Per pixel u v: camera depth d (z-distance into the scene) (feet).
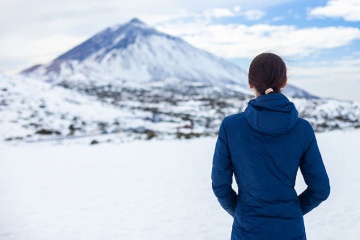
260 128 6.66
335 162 36.73
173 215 21.16
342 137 62.64
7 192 27.91
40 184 30.94
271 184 6.72
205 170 35.94
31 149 59.11
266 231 6.66
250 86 7.04
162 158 45.34
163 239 17.47
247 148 6.82
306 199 7.13
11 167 40.27
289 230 6.65
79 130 107.14
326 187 6.82
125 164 41.29
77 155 50.62
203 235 17.87
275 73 6.56
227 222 19.66
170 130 116.37
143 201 24.45
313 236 17.04
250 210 6.88
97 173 35.91
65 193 27.43
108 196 26.16
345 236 16.84
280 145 6.70
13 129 104.12
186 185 29.12
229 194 7.34
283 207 6.71
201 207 22.57
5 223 20.31
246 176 6.89
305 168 6.90
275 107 6.45
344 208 20.92
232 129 7.00
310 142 6.84
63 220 20.70
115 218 20.89
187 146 58.23
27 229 19.29
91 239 17.69
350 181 27.86
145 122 137.59
